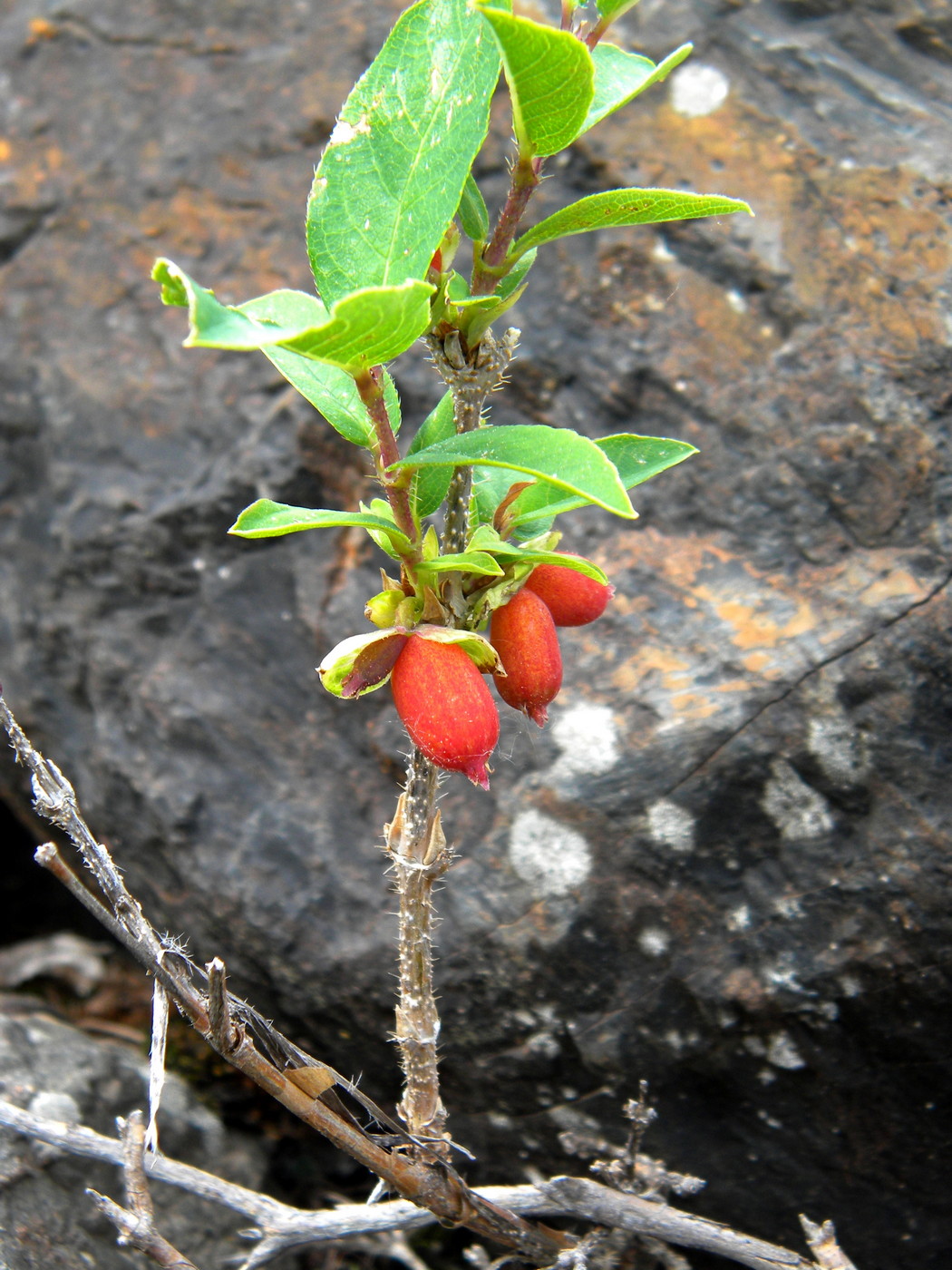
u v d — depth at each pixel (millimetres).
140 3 286
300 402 238
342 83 261
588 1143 204
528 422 232
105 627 245
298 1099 150
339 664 127
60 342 265
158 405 252
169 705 233
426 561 127
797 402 208
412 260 119
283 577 235
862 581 198
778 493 207
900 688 190
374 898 211
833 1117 193
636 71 135
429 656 125
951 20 241
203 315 103
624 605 209
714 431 214
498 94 245
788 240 217
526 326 232
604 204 124
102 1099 220
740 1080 195
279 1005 223
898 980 185
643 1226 174
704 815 194
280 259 254
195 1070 248
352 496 235
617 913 196
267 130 263
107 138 276
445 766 126
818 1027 189
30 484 263
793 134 225
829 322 210
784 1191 199
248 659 233
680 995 194
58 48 289
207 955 233
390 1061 217
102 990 276
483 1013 203
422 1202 161
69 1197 196
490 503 142
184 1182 176
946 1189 194
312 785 222
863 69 236
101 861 137
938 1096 189
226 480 239
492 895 201
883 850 187
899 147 219
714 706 196
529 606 131
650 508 217
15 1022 230
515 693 132
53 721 255
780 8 243
